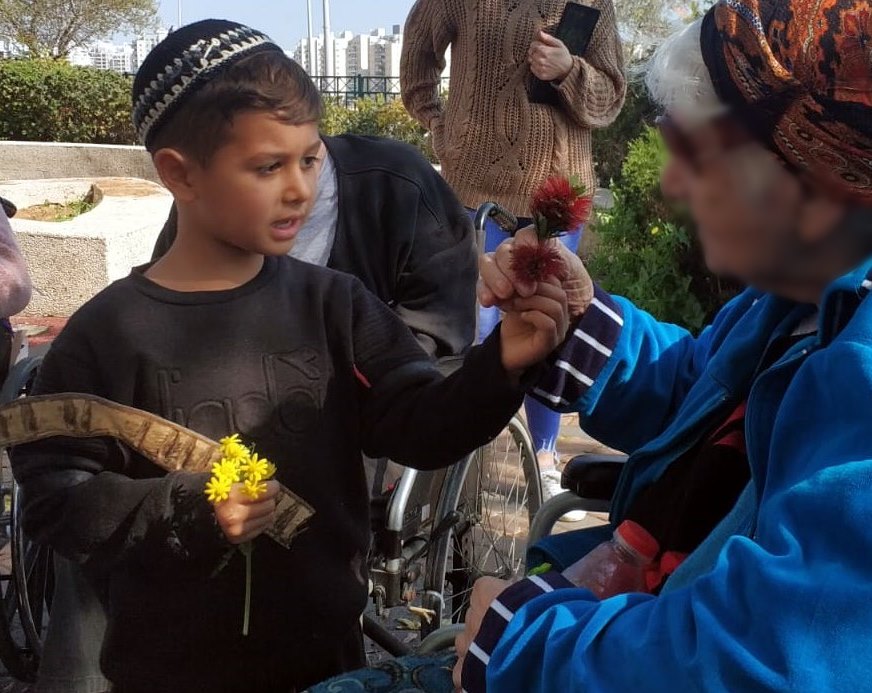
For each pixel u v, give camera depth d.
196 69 1.22
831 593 0.77
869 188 0.87
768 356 1.20
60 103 13.27
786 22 0.88
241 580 1.33
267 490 1.21
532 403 3.43
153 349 1.31
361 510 1.46
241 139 1.23
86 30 22.55
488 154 3.53
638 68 1.15
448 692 1.27
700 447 1.30
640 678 0.89
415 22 3.86
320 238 1.99
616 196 4.55
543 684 0.99
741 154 0.91
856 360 0.85
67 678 1.63
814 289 0.99
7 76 13.05
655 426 1.60
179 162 1.27
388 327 1.45
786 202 0.91
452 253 2.03
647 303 4.30
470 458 2.26
